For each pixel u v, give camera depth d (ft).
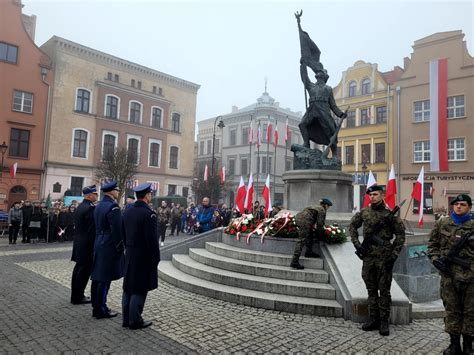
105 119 106.93
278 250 23.85
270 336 15.28
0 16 87.61
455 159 89.04
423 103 96.02
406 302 17.52
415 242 22.41
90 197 20.20
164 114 123.13
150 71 119.85
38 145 92.53
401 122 98.53
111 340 14.43
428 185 92.43
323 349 14.08
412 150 96.02
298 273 20.81
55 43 97.66
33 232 50.34
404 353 13.92
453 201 14.73
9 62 88.58
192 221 71.77
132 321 15.53
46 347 13.61
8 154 87.40
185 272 25.55
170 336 14.99
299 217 21.74
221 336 15.14
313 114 32.86
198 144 177.58
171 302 20.04
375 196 16.88
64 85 98.43
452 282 14.12
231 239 27.30
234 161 156.66
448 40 92.22
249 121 154.51
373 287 16.57
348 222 26.00
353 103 110.42
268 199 40.37
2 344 13.83
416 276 21.54
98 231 17.61
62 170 96.48
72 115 99.76
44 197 92.58
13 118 88.53
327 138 33.58
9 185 87.30
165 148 123.24
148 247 15.81
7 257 35.32
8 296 20.71
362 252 16.67
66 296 21.03
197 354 13.28
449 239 14.43
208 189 115.03
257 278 21.30
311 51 34.35
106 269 17.12
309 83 34.01
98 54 106.32
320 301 18.80
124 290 15.89
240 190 42.34
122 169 87.76
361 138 107.86
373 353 13.84
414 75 97.40
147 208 16.21
